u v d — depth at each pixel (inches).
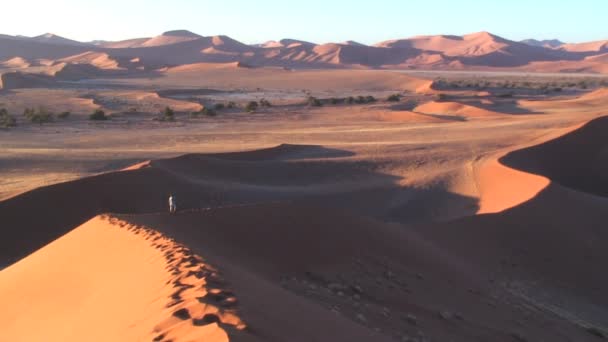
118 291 409.1
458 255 920.9
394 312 523.8
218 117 3799.2
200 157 1883.6
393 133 2810.0
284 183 1860.2
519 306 709.3
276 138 2716.5
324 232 699.4
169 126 3297.2
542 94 5516.7
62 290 485.4
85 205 1251.8
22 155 2094.0
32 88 6451.8
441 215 1541.6
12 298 518.9
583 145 2116.1
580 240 1097.4
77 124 3358.8
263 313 313.4
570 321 718.5
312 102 4530.0
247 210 707.4
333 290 547.2
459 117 3587.6
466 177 1804.9
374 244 725.9
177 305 307.7
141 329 295.0
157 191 1434.5
